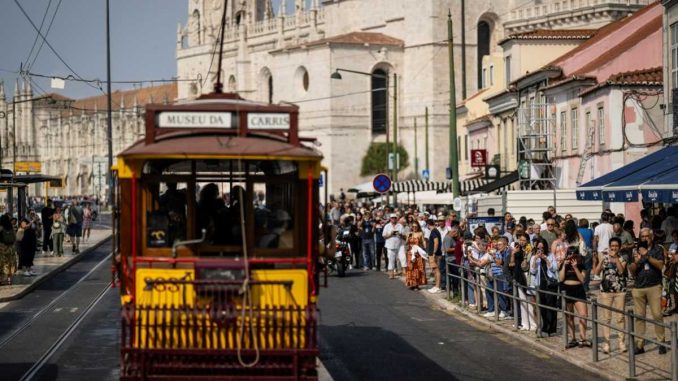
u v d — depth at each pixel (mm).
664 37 38844
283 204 15328
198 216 15305
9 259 37219
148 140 15297
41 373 20344
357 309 32031
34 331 26500
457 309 31625
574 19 95875
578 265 23969
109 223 106375
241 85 152500
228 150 14641
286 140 15633
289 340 14625
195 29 168750
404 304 33594
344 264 43750
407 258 38375
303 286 14852
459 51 117000
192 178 15344
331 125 117625
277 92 123562
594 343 21797
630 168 34000
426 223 43812
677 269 27703
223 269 14641
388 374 20578
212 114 15367
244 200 15273
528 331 26500
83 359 22047
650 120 46125
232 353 14539
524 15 100625
